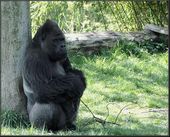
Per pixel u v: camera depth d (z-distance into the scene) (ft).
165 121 40.57
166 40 64.95
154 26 65.46
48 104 34.68
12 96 36.11
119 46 61.87
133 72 56.39
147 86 52.24
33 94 34.83
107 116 41.50
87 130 35.60
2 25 35.65
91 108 45.14
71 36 60.85
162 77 54.85
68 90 34.45
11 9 35.50
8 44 35.78
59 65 36.45
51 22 35.45
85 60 58.75
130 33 65.21
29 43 36.37
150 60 60.34
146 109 45.57
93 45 61.05
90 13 75.56
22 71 35.47
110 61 59.11
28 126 35.65
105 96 48.98
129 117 41.65
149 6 70.49
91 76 54.54
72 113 35.81
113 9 73.10
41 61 34.50
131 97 49.14
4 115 35.78
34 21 71.31
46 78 34.35
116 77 54.80
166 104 46.88
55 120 34.94
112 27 75.00
